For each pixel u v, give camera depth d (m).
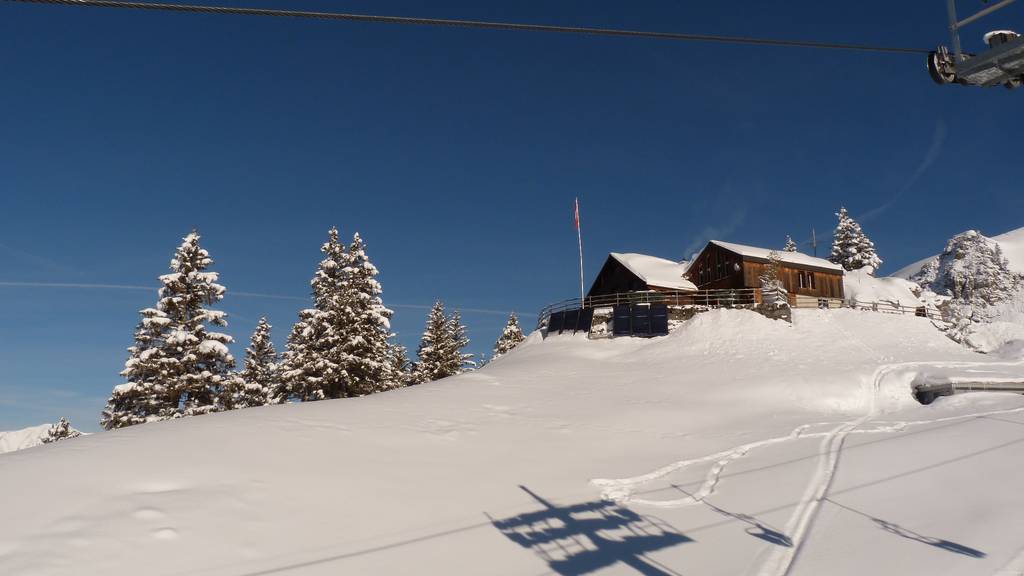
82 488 10.59
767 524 10.80
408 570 8.95
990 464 13.69
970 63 5.14
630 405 24.45
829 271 50.59
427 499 12.27
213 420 16.95
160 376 33.59
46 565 7.92
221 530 9.66
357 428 17.55
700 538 10.30
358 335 42.66
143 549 8.72
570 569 9.07
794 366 31.92
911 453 15.33
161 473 11.74
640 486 14.09
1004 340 46.78
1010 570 7.96
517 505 12.24
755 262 46.88
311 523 10.45
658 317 40.75
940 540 9.28
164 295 35.66
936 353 36.81
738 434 20.42
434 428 18.73
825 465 14.89
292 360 43.59
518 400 24.92
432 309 61.56
